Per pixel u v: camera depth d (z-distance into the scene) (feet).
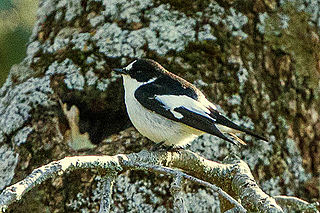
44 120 34.83
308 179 34.88
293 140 35.24
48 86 35.55
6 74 39.65
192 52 35.63
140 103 30.99
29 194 32.96
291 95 36.01
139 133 34.45
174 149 28.35
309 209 25.11
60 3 39.27
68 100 35.19
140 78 31.94
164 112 30.60
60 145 34.42
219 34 36.22
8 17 39.01
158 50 35.60
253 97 35.37
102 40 36.29
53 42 37.81
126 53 35.70
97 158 23.12
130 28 36.40
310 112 36.04
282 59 36.55
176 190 22.62
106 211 22.91
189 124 30.09
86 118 35.22
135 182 33.27
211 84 35.14
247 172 27.25
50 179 33.19
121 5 37.14
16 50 39.37
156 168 23.61
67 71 35.76
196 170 28.09
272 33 37.04
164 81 31.81
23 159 34.12
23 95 35.53
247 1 37.42
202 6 36.81
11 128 34.88
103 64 35.63
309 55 37.29
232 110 34.88
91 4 37.96
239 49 36.19
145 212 33.04
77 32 37.40
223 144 33.96
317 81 36.73
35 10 39.75
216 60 35.68
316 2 38.65
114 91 35.04
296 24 37.83
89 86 35.09
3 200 20.08
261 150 34.53
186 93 31.35
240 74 35.60
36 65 37.24
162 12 36.60
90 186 33.37
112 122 35.17
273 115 35.37
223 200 28.22
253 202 24.99
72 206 33.17
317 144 35.63
